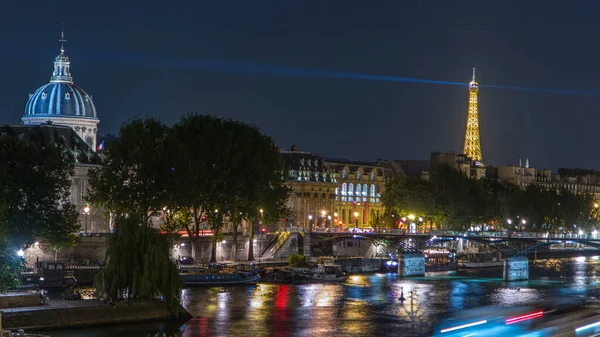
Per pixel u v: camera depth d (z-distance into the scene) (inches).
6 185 5669.3
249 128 7598.4
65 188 6309.1
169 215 7278.5
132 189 6899.6
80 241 6737.2
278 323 5032.0
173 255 7377.0
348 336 4717.0
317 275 6968.5
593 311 4603.8
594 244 7731.3
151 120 7180.1
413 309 5546.3
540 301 5876.0
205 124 7293.3
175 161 6939.0
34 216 5920.3
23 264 4886.8
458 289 6648.6
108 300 4795.8
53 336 4468.5
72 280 5900.6
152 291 4840.1
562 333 4077.3
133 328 4707.2
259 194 7357.3
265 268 7076.8
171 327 4820.4
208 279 6432.1
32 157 5994.1
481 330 4242.1
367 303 5787.4
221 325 4928.6
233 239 7721.5
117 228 4901.6
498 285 7003.0
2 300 4591.5
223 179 7126.0
